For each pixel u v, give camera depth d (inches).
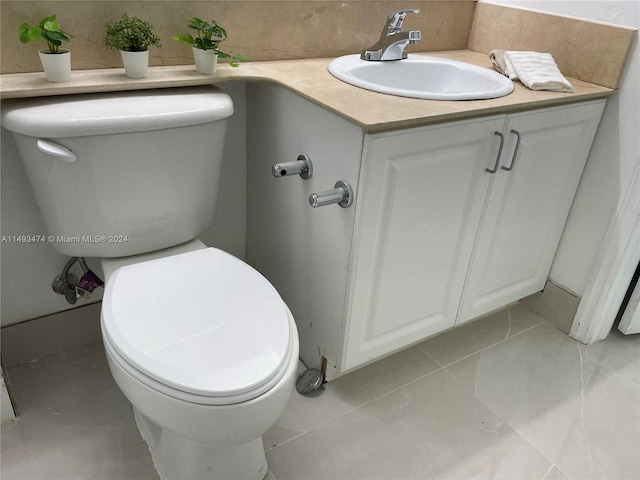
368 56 58.4
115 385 56.9
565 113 54.7
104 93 46.6
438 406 57.2
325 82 51.1
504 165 53.3
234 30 54.3
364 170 43.5
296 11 56.5
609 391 60.7
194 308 41.2
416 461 51.0
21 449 49.5
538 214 61.2
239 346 38.2
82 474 47.8
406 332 57.7
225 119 48.7
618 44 54.7
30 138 41.7
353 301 50.4
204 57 49.6
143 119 42.9
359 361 55.5
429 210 50.3
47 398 54.8
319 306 55.0
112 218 46.8
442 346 66.1
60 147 41.4
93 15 47.4
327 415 55.2
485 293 63.3
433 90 62.4
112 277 44.2
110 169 44.3
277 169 48.5
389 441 52.8
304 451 51.2
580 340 68.2
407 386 59.6
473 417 56.1
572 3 58.3
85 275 52.9
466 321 63.9
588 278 65.1
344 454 51.2
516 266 64.2
